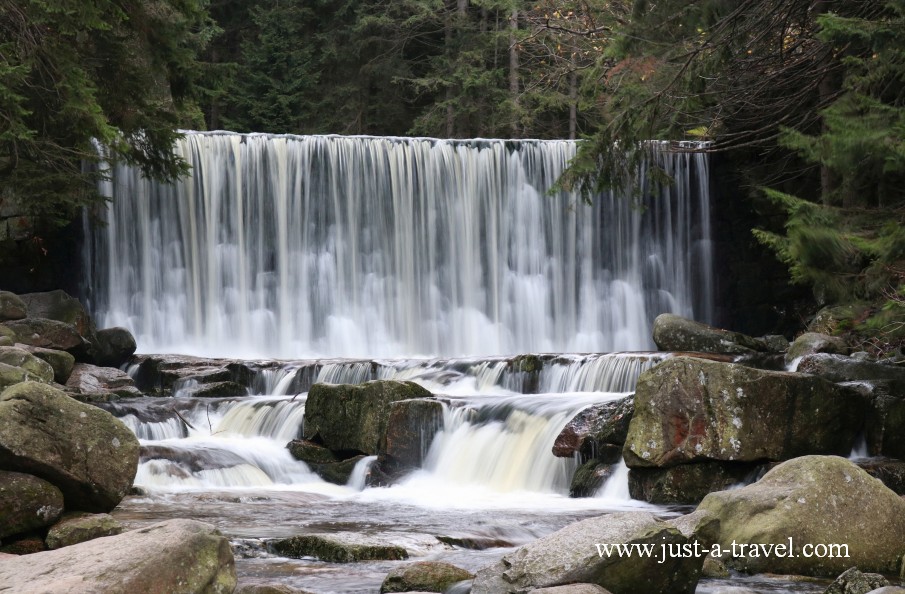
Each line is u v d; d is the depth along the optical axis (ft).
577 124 113.80
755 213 80.48
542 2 79.56
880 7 47.01
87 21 52.65
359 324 79.36
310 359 64.13
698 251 81.46
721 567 24.99
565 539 20.83
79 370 56.59
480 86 113.09
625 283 81.46
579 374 53.83
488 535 30.01
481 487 42.39
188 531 17.35
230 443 46.83
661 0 51.11
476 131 118.52
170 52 63.00
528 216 81.97
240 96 119.34
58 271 73.26
